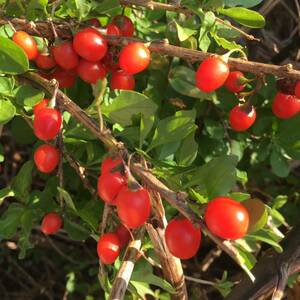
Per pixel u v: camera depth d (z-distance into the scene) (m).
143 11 0.21
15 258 0.29
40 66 0.17
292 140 0.20
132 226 0.14
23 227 0.19
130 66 0.16
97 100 0.16
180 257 0.13
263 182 0.26
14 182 0.19
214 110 0.21
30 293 0.29
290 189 0.25
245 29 0.23
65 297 0.27
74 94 0.21
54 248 0.28
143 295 0.19
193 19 0.18
